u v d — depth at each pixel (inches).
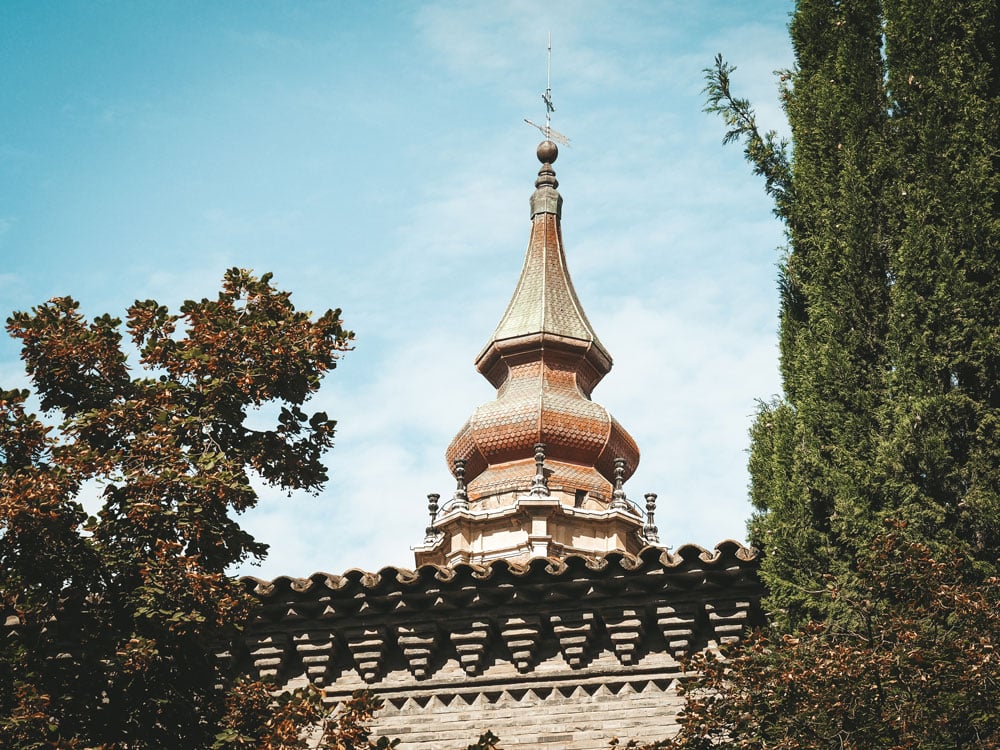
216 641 777.6
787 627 735.7
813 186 824.9
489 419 1544.0
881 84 841.5
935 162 795.4
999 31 832.3
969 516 725.3
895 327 763.4
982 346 745.0
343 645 856.9
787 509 757.9
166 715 711.7
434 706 840.3
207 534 726.5
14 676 705.6
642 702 822.5
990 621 673.0
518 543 1446.9
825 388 772.0
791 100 868.6
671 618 826.8
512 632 838.5
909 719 656.4
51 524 706.2
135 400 761.0
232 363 765.9
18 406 738.8
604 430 1540.4
